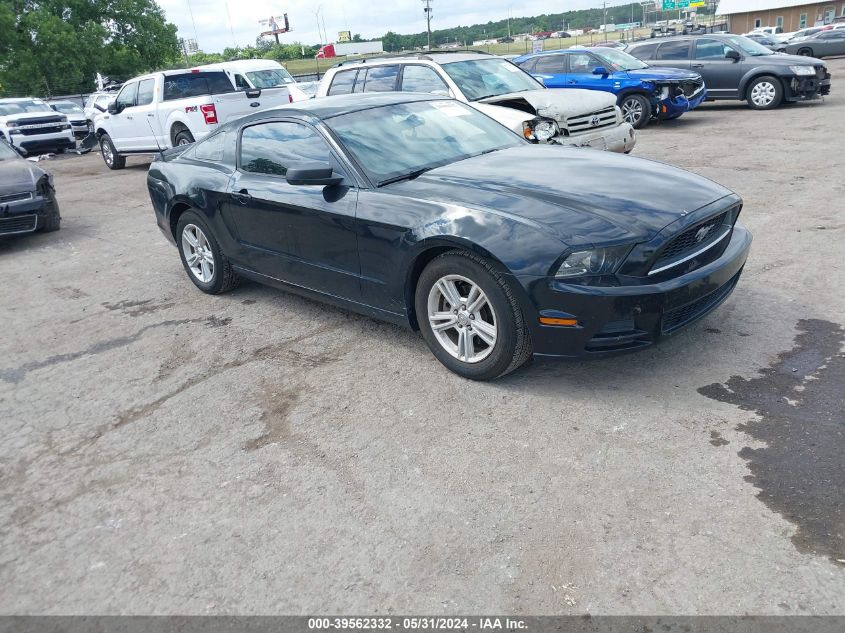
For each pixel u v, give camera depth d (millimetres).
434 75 8961
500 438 3328
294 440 3504
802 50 28922
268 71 14492
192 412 3904
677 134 12344
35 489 3318
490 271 3510
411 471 3145
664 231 3363
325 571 2590
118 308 5840
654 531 2615
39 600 2602
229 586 2566
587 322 3320
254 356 4570
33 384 4480
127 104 14414
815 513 2613
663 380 3699
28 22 44812
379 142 4488
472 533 2707
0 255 8133
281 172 4762
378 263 4074
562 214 3477
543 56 14586
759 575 2361
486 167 4262
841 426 3123
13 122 20359
